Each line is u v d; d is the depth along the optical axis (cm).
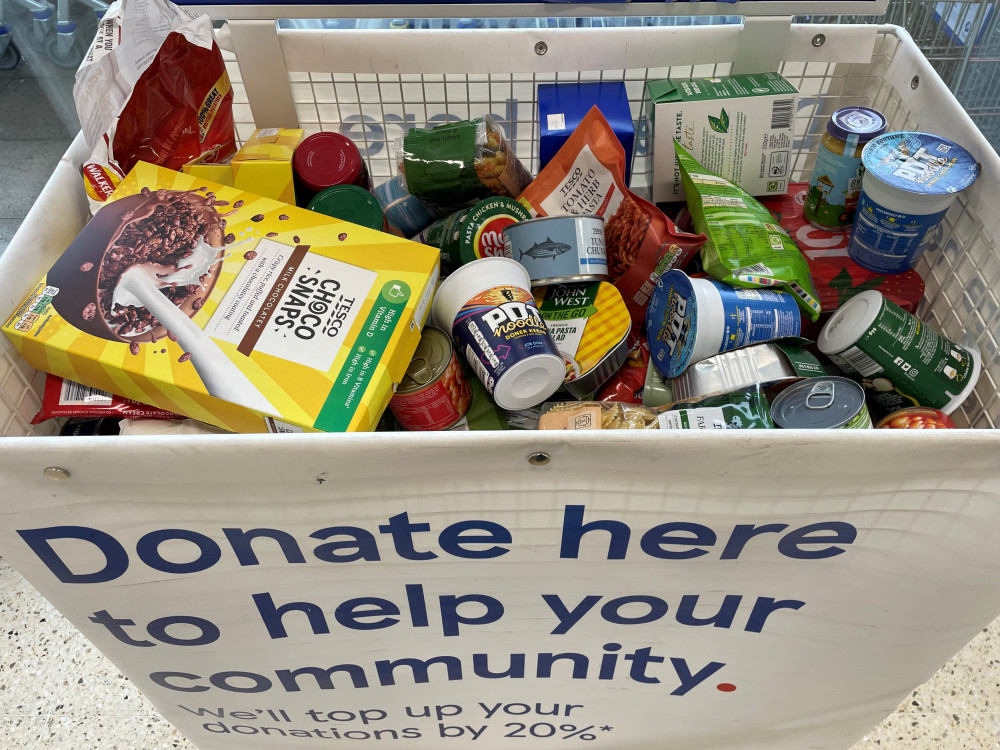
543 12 117
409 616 102
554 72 131
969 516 86
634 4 118
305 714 125
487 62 129
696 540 89
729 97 125
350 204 112
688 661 113
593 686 120
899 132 116
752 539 89
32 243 98
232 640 105
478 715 129
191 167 114
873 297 105
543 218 111
